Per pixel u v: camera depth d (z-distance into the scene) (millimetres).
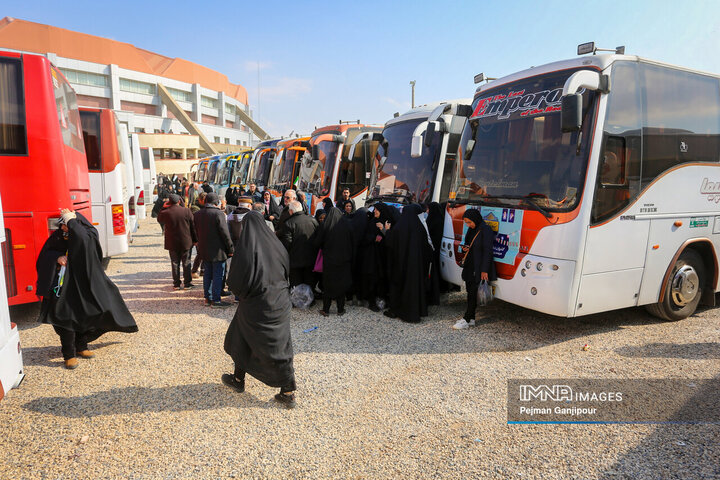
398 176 8672
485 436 3648
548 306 5301
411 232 6582
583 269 5207
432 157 8070
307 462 3352
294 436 3703
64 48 68812
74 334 5035
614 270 5477
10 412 4082
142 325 6535
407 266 6547
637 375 4652
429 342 5750
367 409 4125
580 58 5465
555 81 5668
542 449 3449
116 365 5109
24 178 5871
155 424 3883
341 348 5594
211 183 32156
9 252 5844
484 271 5801
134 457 3426
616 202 5395
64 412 4082
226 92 99000
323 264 6871
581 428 3717
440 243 7512
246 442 3619
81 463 3350
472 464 3287
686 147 6117
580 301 5250
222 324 6574
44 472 3244
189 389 4535
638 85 5602
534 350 5422
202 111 88062
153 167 30125
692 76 6230
